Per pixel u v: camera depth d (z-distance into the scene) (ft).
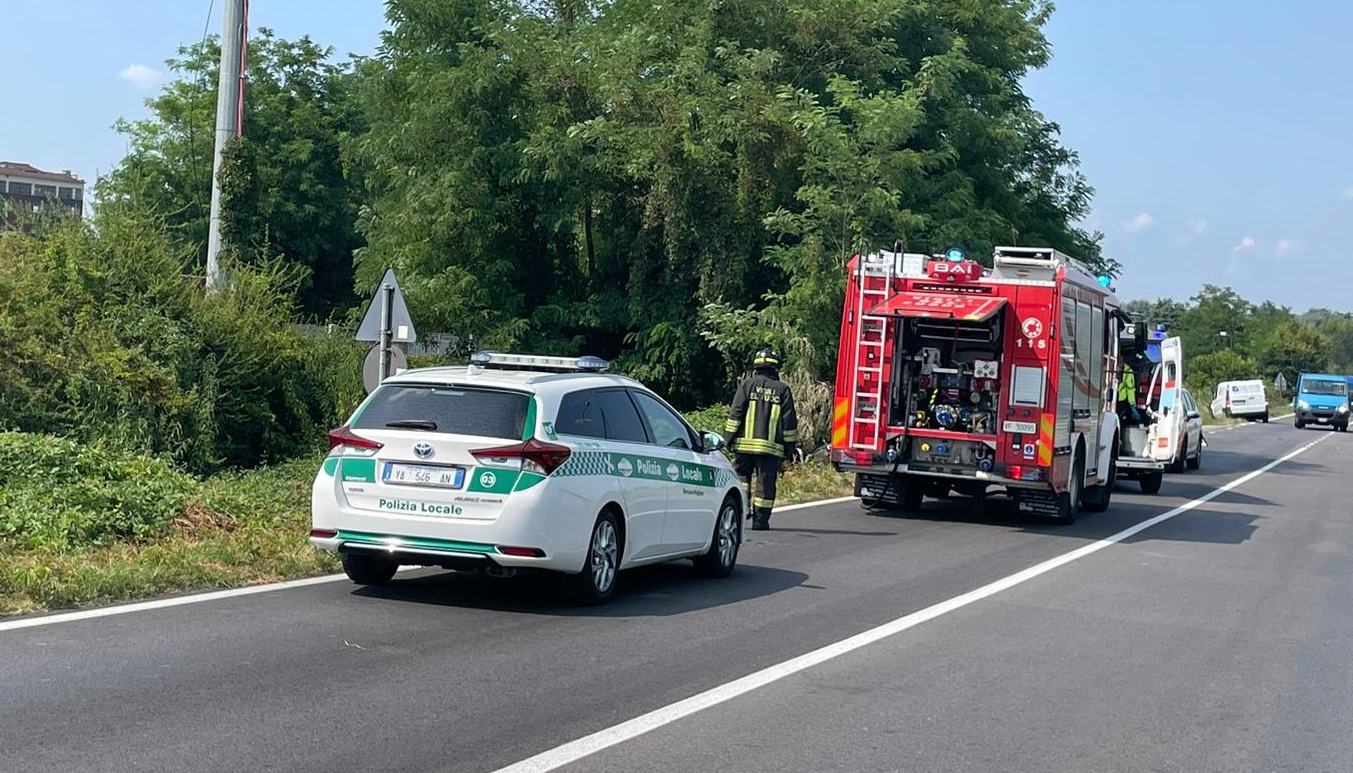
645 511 33.42
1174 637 31.30
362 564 32.45
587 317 103.19
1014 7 112.98
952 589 37.22
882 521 55.21
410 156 104.01
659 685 23.93
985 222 98.53
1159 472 79.30
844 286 85.97
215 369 66.39
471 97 100.01
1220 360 297.94
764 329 86.43
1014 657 28.07
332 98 164.45
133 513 38.19
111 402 60.90
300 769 17.89
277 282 75.77
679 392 102.58
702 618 31.01
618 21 110.11
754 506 49.01
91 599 29.30
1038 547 48.49
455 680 23.54
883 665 26.66
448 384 30.83
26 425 59.00
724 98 95.30
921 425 55.57
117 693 21.49
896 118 86.43
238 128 81.56
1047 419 53.31
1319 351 392.47
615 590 34.73
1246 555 48.88
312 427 72.43
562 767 18.57
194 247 74.74
